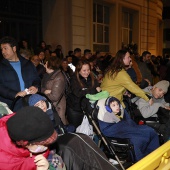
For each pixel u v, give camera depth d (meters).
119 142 3.50
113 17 13.94
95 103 3.62
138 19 16.22
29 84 3.64
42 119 1.59
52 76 4.00
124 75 4.07
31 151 1.66
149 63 8.52
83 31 11.19
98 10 13.23
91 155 2.20
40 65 5.43
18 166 1.69
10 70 3.53
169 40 28.88
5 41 3.54
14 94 3.40
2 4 9.12
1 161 1.67
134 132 3.50
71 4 10.45
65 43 10.43
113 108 3.62
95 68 7.19
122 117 3.77
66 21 10.44
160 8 20.34
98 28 13.34
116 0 13.82
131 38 16.44
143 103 4.17
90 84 4.19
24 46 7.05
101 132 3.44
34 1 10.30
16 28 9.71
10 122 1.59
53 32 10.46
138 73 6.00
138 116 4.23
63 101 4.06
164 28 28.69
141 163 2.00
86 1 11.27
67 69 5.57
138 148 3.42
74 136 2.25
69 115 4.05
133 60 6.07
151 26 17.69
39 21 10.62
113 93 4.14
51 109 2.95
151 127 3.93
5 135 1.71
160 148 2.31
